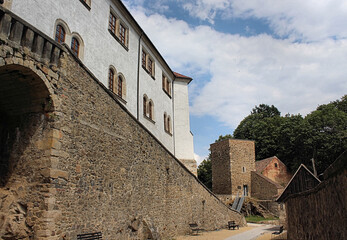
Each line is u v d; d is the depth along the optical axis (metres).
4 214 9.94
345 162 6.11
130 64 23.36
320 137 49.00
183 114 34.19
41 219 9.55
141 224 15.76
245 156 51.94
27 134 10.66
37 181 10.02
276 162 53.34
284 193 20.44
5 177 10.55
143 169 16.81
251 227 31.03
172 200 20.12
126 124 15.48
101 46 19.20
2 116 11.23
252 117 72.38
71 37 16.22
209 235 22.38
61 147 10.56
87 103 12.39
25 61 9.56
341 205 6.70
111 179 13.52
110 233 12.88
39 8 13.98
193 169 32.56
